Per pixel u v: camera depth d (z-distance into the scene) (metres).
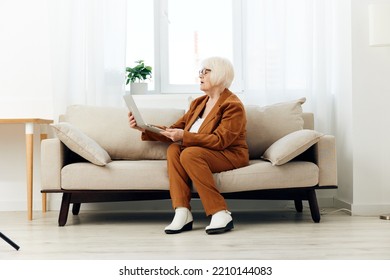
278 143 2.88
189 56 3.93
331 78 3.63
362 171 3.28
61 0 3.51
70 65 3.53
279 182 2.77
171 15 3.93
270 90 3.56
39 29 3.66
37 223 3.02
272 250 2.12
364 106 3.29
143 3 3.90
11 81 3.65
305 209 3.58
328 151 2.86
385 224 2.84
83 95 3.55
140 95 3.70
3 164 3.64
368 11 3.28
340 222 2.93
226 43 3.91
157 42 3.90
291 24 3.58
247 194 2.90
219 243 2.30
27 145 3.20
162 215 3.37
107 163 2.88
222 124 2.77
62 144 2.85
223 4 3.92
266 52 3.55
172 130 2.74
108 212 3.54
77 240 2.43
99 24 3.54
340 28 3.51
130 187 2.79
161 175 2.78
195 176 2.62
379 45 3.12
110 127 3.20
